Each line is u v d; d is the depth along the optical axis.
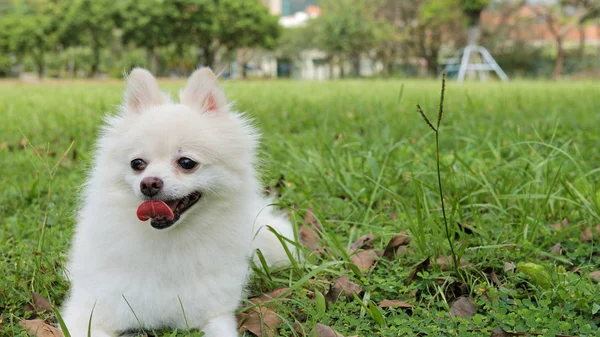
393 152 1.75
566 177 1.44
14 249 1.25
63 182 1.60
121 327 1.01
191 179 1.00
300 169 1.65
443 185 1.47
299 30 19.16
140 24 14.12
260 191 1.21
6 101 4.02
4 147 2.05
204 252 1.01
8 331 1.00
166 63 17.84
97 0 14.65
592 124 2.43
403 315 1.05
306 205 1.39
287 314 1.06
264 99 3.91
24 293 1.11
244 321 1.04
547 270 1.13
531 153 1.73
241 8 15.12
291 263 1.18
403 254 1.22
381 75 16.47
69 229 1.29
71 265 1.09
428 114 2.76
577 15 13.79
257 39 15.56
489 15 14.62
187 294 1.00
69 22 14.96
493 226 1.32
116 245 1.00
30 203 1.51
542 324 1.00
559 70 14.38
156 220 0.98
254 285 1.15
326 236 1.24
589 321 1.02
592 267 1.16
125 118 1.06
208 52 15.66
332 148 1.84
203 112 1.07
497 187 1.44
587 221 1.30
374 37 16.14
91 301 1.00
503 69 15.81
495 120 2.58
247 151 1.07
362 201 1.49
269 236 1.21
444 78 1.06
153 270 1.00
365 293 1.10
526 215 1.29
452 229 1.22
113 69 17.33
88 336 0.93
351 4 16.50
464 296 1.08
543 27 15.73
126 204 1.01
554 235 1.22
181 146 1.01
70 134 2.27
